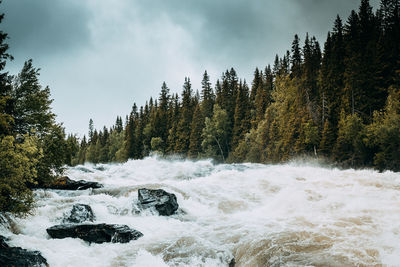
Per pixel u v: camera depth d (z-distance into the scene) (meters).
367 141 31.59
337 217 10.01
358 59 37.50
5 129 11.81
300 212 11.48
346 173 19.67
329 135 36.72
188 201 14.20
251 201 14.33
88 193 16.59
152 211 12.10
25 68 16.42
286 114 46.22
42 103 16.20
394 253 6.49
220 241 8.65
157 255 7.78
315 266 6.15
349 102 36.88
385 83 36.38
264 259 6.97
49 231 8.80
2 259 6.19
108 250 8.08
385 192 13.25
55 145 16.20
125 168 30.55
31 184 16.31
